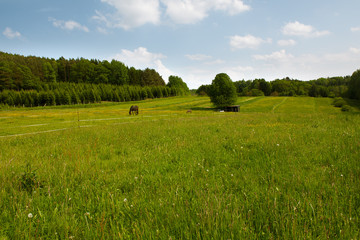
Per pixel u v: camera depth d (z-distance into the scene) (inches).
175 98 6240.2
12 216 115.3
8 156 275.4
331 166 178.4
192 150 277.0
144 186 155.7
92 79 7362.2
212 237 88.3
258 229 96.5
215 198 117.7
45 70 6958.7
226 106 3078.2
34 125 987.3
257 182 152.9
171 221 104.0
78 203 132.1
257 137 344.2
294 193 128.7
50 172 190.1
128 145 338.3
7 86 5098.4
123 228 101.4
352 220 97.7
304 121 612.4
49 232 101.6
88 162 224.4
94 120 1249.4
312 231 92.9
